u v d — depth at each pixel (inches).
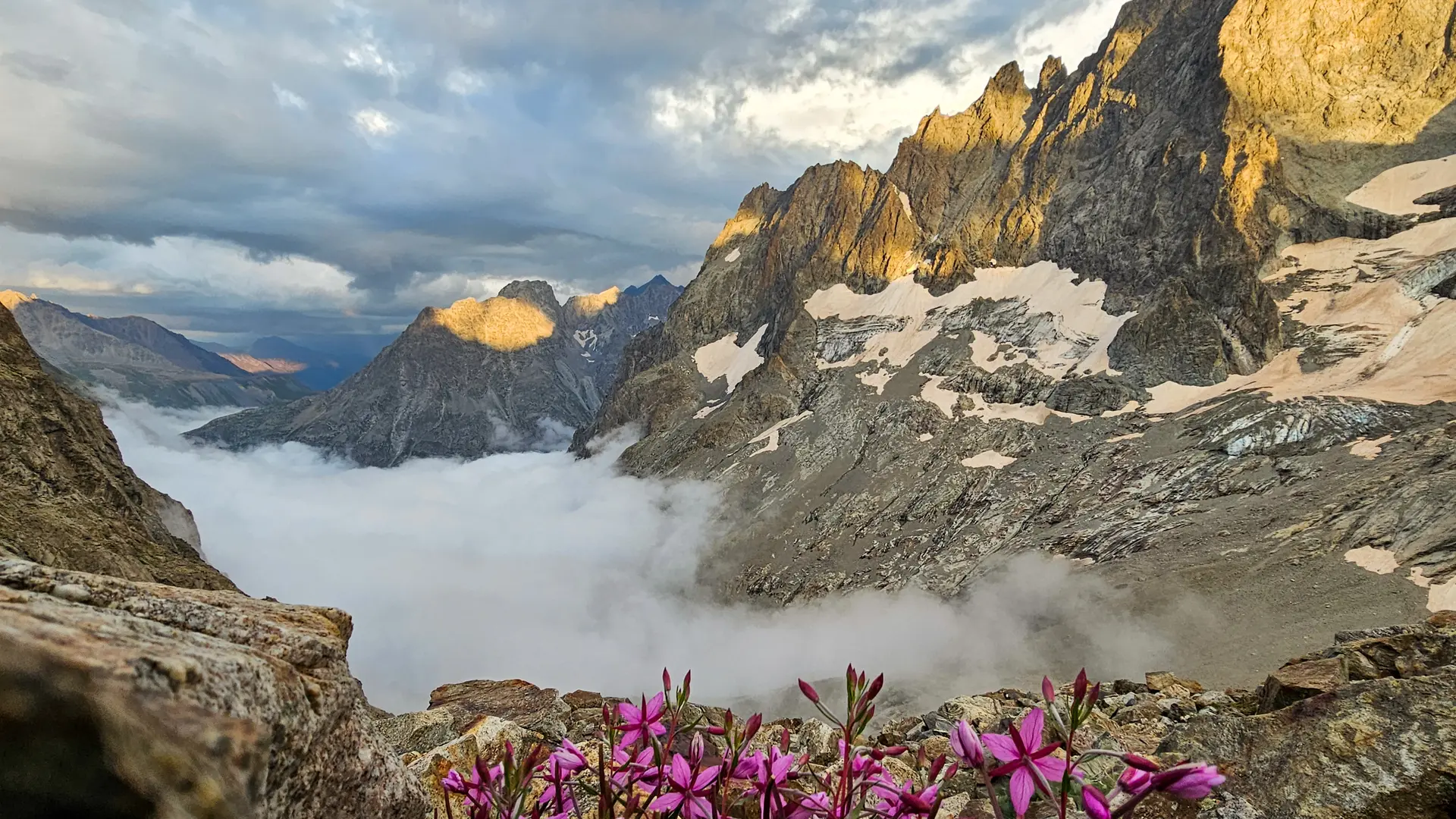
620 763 82.9
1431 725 155.1
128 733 55.4
